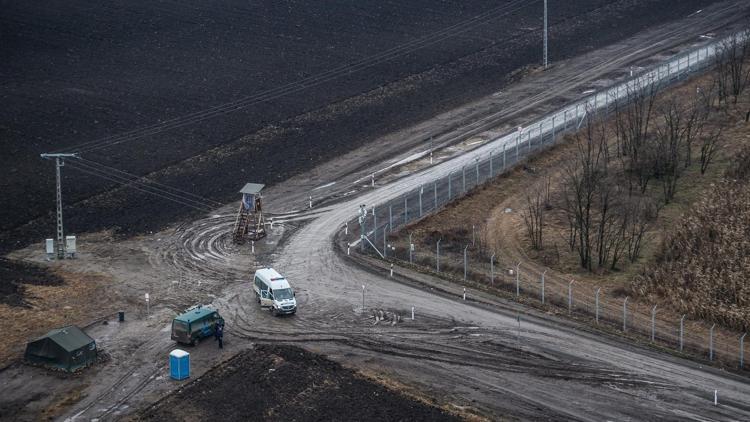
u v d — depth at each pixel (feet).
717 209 511.81
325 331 427.33
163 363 396.16
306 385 377.09
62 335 392.47
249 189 525.75
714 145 589.32
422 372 388.57
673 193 544.21
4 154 639.76
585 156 599.57
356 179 614.75
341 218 557.33
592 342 414.41
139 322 434.71
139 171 623.77
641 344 412.57
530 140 652.48
